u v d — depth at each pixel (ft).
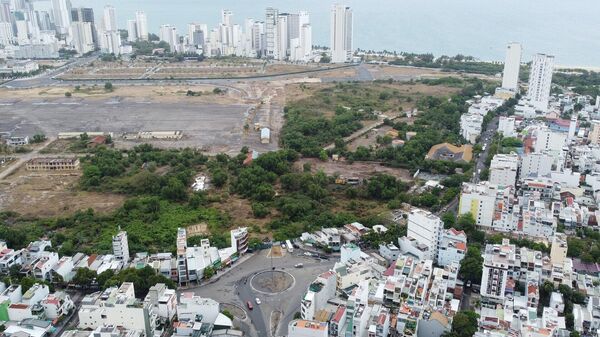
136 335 636.07
